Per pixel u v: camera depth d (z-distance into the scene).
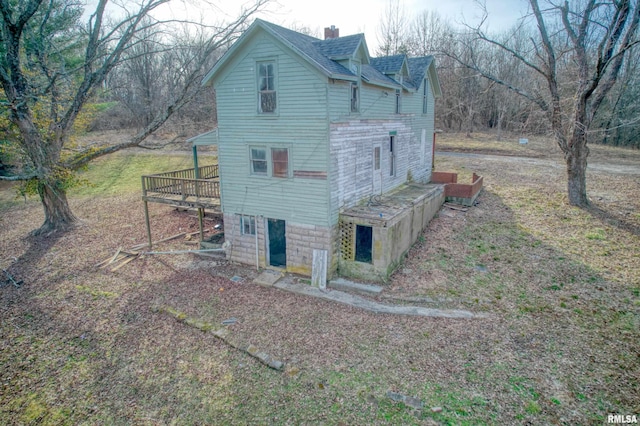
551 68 17.81
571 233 16.30
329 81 11.94
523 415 7.37
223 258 15.98
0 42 16.73
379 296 12.36
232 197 14.98
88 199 26.69
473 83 44.09
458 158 34.00
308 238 13.62
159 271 15.11
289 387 8.47
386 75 17.34
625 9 15.36
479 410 7.54
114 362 9.70
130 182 30.98
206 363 9.45
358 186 14.89
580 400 7.68
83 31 19.11
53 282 14.39
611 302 11.20
